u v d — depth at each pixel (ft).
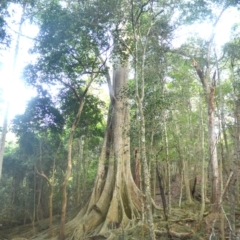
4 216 79.71
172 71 63.26
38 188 82.99
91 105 66.23
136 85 35.19
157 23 42.39
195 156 76.48
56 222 71.20
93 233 54.24
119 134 63.52
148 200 31.27
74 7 43.19
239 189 49.90
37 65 50.80
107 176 62.54
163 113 46.37
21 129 65.62
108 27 40.75
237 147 27.35
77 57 48.44
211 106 55.88
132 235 47.01
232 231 26.30
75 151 92.32
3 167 81.15
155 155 47.50
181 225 46.39
